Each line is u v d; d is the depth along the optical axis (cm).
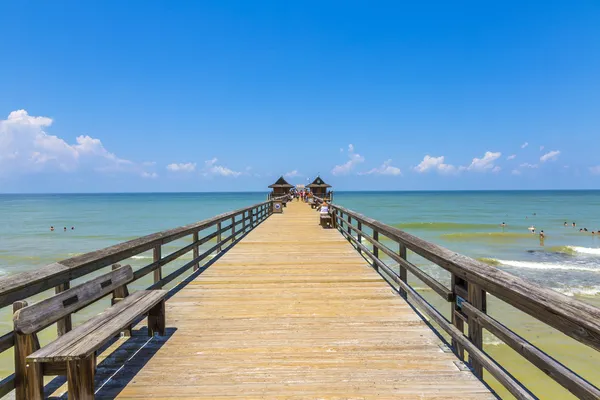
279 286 531
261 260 718
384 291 503
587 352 768
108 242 2672
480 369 266
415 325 375
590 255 1962
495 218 4728
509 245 2345
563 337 834
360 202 10169
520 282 197
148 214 6112
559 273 1498
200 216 5581
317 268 645
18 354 212
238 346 325
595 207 7556
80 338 230
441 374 272
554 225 3741
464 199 12656
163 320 349
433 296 1095
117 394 248
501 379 212
